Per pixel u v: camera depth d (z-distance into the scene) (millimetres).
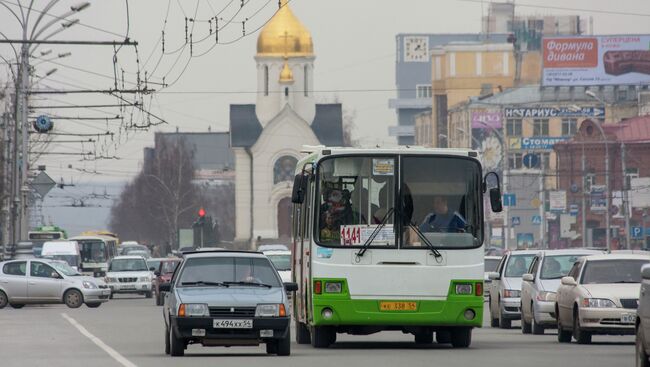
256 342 49812
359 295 54906
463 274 55250
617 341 62938
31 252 138000
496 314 81000
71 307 115875
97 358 49438
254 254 53219
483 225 55719
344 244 55125
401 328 56750
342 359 48469
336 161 55594
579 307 58375
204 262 52469
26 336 67812
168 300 51781
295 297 63156
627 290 58281
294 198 55844
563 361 47281
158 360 48062
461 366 44719
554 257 71188
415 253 55156
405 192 55406
